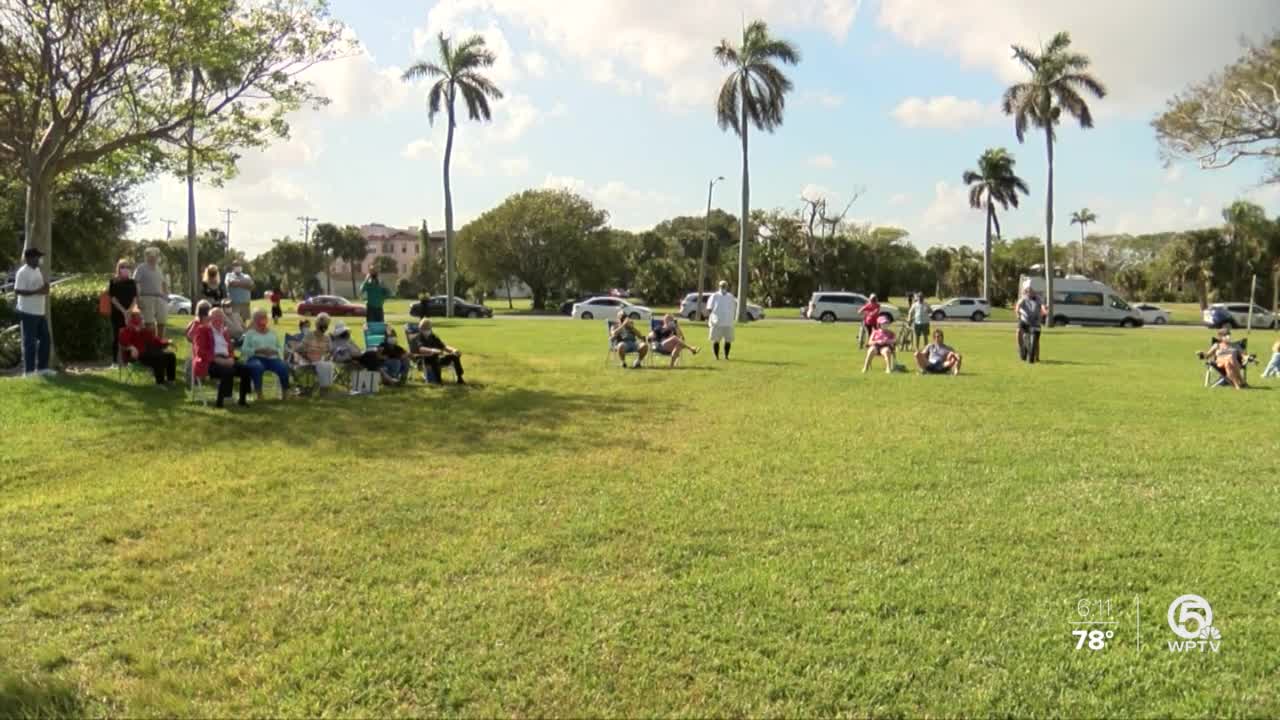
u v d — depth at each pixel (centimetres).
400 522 585
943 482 713
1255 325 4691
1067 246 10588
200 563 501
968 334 3388
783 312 6275
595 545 539
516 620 422
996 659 386
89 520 580
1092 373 1734
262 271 9988
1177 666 381
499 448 847
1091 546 539
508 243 6706
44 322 1281
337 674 370
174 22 1394
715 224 9438
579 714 340
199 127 1585
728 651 392
